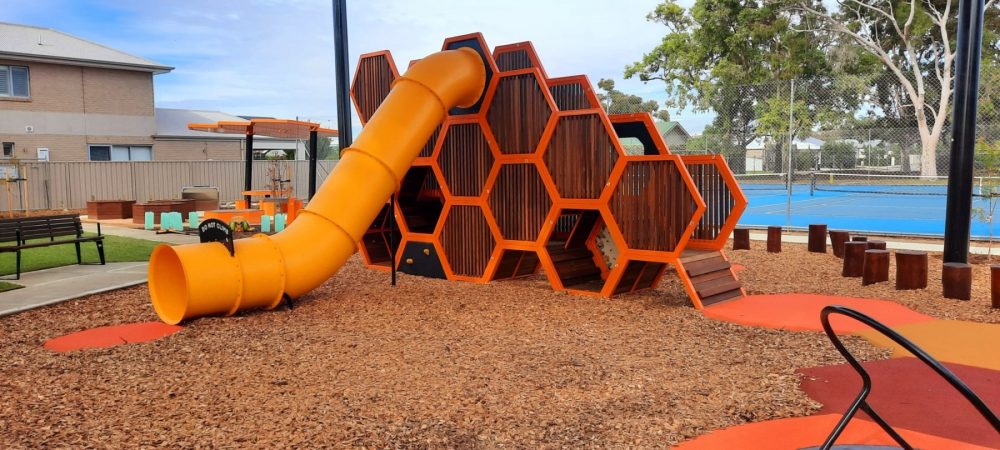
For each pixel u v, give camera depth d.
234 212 19.05
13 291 9.65
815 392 5.29
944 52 39.66
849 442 4.25
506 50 10.05
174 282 8.20
